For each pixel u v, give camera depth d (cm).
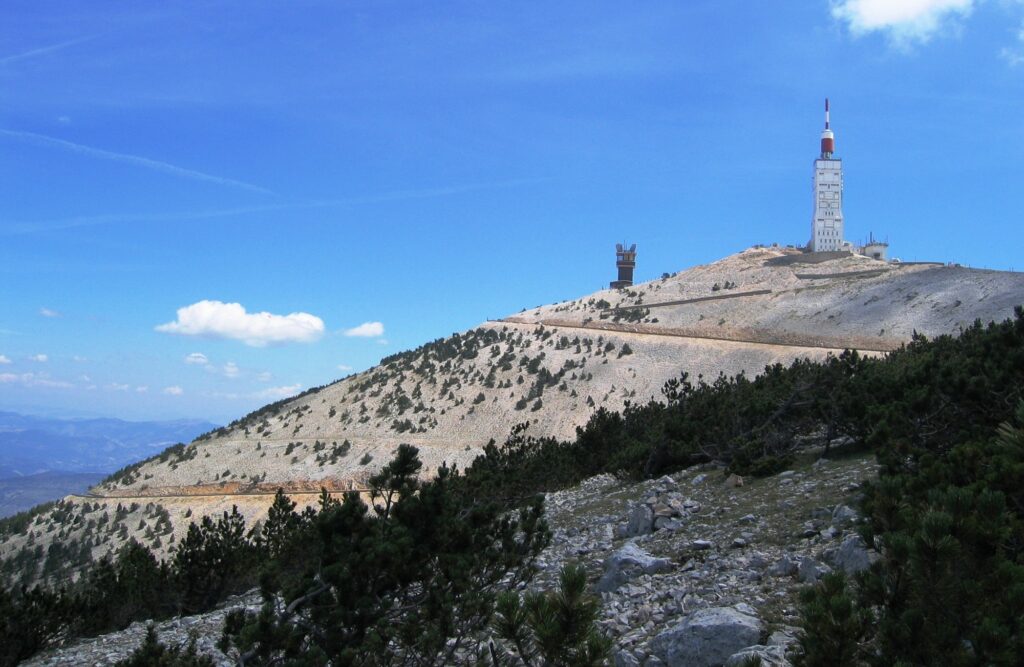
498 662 949
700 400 3559
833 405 2275
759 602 1032
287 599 988
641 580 1322
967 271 14375
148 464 14200
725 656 868
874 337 12575
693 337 15800
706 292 18712
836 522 1368
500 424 13262
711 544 1459
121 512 11325
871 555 984
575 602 642
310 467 12319
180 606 2420
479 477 3100
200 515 10856
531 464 3653
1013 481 873
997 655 539
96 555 9475
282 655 945
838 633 591
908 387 2241
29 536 10800
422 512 1109
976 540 629
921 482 991
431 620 1007
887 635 598
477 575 1162
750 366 13312
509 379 15225
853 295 15112
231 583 2602
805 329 14262
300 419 15375
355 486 11275
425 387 15875
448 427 13525
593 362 15250
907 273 15712
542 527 1309
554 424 12850
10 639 1870
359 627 962
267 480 12131
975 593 597
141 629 2003
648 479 2805
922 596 625
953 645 579
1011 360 1747
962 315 11975
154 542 9631
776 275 18675
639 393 13438
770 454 2416
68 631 2156
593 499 2639
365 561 978
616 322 17550
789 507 1639
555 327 18388
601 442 3862
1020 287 12250
